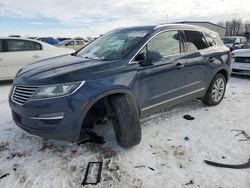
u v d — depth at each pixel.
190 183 2.38
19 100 2.69
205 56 4.06
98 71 2.72
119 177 2.47
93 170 2.58
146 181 2.41
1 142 3.16
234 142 3.19
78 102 2.53
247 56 6.96
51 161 2.75
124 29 3.84
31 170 2.58
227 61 4.59
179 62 3.57
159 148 3.02
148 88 3.19
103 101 2.88
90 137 3.29
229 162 2.72
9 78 6.47
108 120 3.32
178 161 2.75
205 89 4.28
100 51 3.47
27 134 3.39
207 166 2.65
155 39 3.31
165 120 3.90
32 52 6.67
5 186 2.34
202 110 4.40
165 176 2.49
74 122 2.57
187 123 3.80
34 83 2.60
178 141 3.21
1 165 2.66
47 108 2.50
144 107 3.22
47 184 2.37
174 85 3.59
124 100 2.81
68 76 2.58
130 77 2.90
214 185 2.35
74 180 2.43
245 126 3.71
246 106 4.66
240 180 2.42
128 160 2.76
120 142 2.94
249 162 2.72
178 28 3.73
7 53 6.34
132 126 2.83
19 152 2.93
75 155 2.87
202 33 4.20
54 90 2.51
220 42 4.62
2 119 3.95
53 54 6.97
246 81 7.10
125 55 3.03
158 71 3.26
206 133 3.46
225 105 4.71
